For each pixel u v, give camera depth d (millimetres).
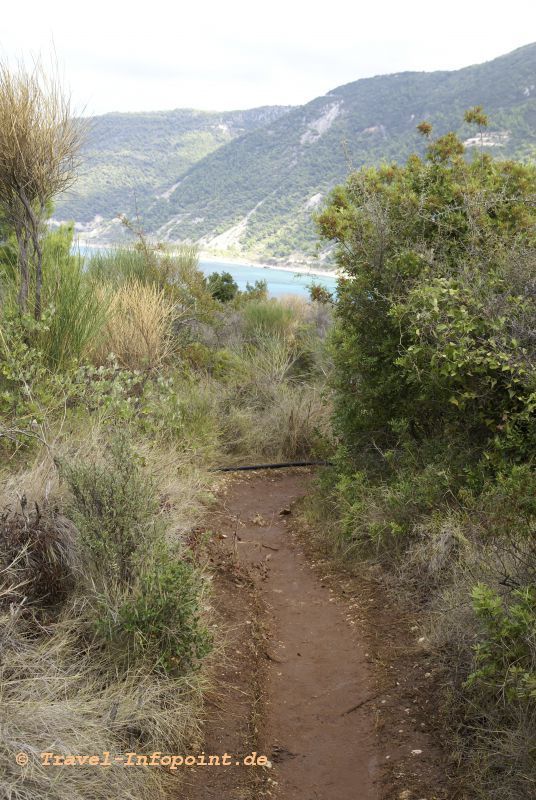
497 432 4719
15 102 6176
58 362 6461
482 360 4391
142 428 6473
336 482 6008
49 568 3664
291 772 3045
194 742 3166
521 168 6488
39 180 6355
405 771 2980
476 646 3041
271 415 8422
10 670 3082
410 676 3631
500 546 3721
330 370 9109
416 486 4980
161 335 8539
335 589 4773
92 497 3861
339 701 3527
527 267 4922
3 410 5531
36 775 2514
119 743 2936
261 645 4039
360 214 6066
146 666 3326
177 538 4633
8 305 6520
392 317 5410
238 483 7172
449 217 5922
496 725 2990
